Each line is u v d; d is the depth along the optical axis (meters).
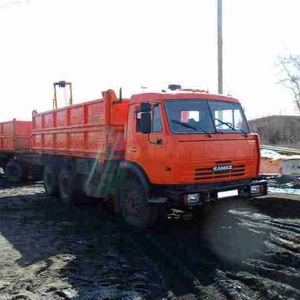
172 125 7.54
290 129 32.12
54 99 14.68
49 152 13.02
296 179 12.62
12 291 5.38
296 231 7.59
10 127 18.06
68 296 5.11
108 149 9.18
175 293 5.12
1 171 21.66
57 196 13.16
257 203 9.47
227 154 7.88
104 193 9.43
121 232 8.23
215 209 8.76
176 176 7.39
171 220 8.83
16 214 10.50
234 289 5.07
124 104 9.41
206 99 8.09
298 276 5.32
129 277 5.71
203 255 6.46
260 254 6.38
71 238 7.92
